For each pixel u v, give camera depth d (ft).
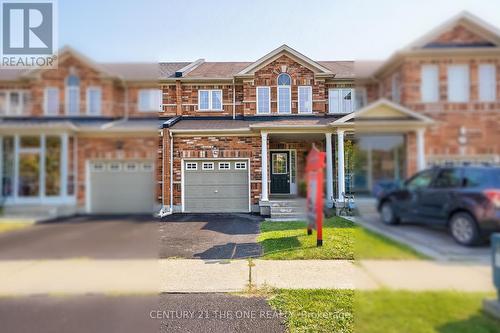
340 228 31.48
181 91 52.90
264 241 26.35
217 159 45.80
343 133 41.45
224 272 18.29
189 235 29.45
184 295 15.10
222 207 45.65
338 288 15.84
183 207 45.32
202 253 22.67
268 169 47.55
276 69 51.49
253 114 51.34
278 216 40.96
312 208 26.89
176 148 45.68
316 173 25.73
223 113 52.85
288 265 19.58
